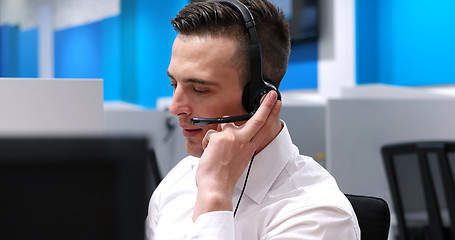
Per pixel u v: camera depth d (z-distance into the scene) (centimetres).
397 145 251
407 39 374
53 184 33
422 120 284
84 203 33
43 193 33
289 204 94
